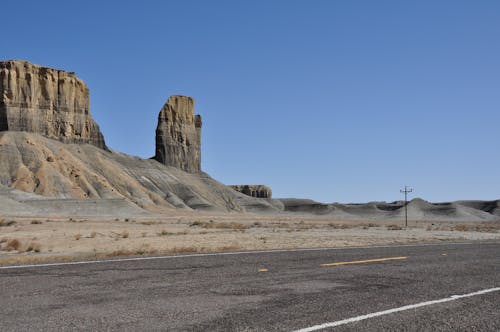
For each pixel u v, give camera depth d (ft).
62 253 69.21
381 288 35.22
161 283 36.17
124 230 150.41
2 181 440.45
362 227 219.20
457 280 39.73
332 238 103.14
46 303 28.86
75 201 393.50
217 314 26.35
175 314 26.27
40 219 246.88
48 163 478.59
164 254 59.00
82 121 604.08
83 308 27.61
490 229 234.58
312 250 65.41
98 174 544.21
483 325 24.80
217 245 81.71
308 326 23.94
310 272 43.01
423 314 26.94
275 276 40.29
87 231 138.72
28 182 443.32
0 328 23.27
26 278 38.04
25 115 542.57
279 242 88.99
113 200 418.92
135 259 51.60
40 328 23.29
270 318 25.50
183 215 474.49
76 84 602.85
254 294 32.24
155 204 560.20
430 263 51.72
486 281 39.47
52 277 38.63
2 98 535.60
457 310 28.14
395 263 51.03
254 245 81.00
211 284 35.94
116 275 39.88
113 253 63.62
